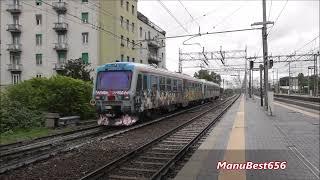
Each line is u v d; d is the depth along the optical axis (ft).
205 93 164.45
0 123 67.21
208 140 47.55
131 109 71.26
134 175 31.91
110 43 201.77
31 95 80.12
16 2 214.48
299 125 64.39
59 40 209.26
